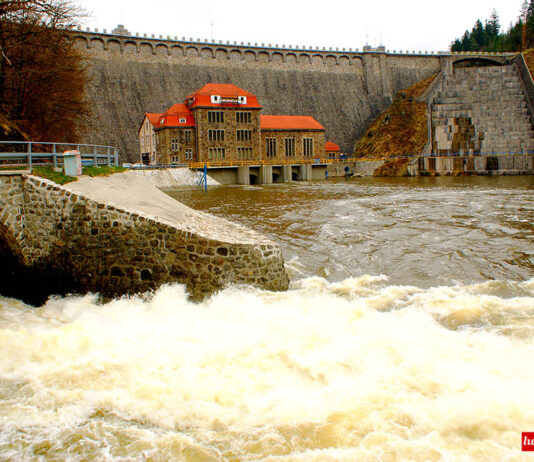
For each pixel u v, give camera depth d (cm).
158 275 1609
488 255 2156
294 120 11306
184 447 869
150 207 2205
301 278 1891
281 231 2867
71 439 895
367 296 1627
